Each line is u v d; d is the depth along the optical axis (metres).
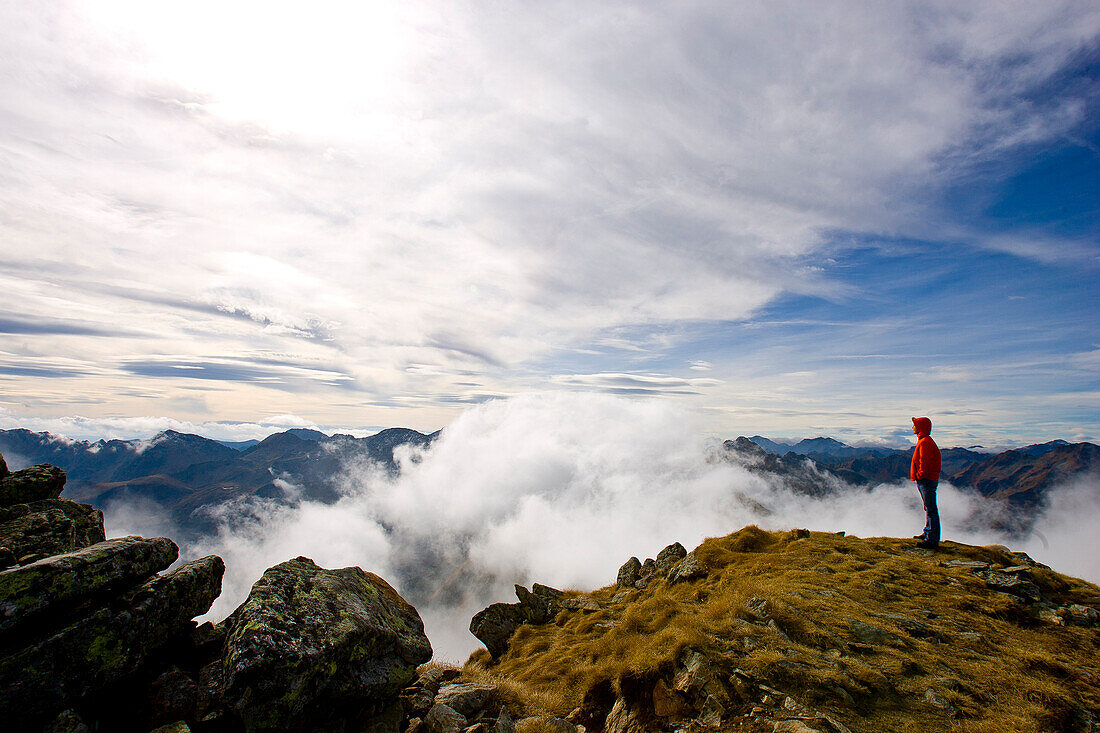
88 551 9.10
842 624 15.32
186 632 10.41
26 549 10.87
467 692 14.64
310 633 9.61
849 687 12.12
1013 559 20.06
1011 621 15.44
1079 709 10.88
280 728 8.38
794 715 11.13
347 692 9.59
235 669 8.46
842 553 23.12
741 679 12.84
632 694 14.46
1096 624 14.63
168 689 8.78
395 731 10.84
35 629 7.81
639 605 21.23
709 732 11.61
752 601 17.59
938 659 13.26
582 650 20.14
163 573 10.56
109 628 8.31
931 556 21.42
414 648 11.86
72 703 7.63
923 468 23.34
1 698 6.99
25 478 13.12
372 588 13.23
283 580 10.95
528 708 15.51
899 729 10.64
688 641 14.68
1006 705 11.21
